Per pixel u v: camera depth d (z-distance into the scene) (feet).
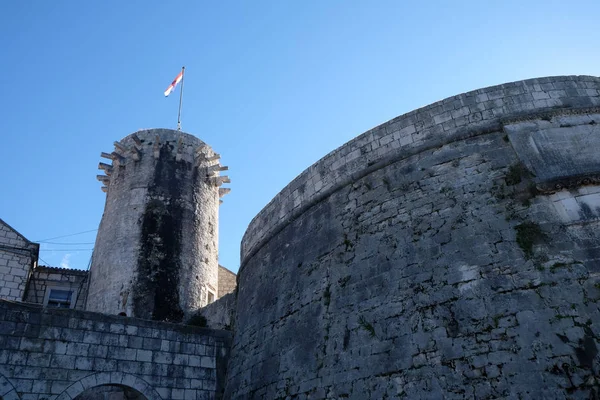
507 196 33.65
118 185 77.20
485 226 32.91
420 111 40.78
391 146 40.91
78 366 41.93
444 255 33.06
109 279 67.97
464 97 39.60
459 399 27.78
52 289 71.77
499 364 27.68
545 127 36.14
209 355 48.73
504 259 31.04
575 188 32.60
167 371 45.73
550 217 31.76
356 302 35.70
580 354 26.43
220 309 61.82
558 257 30.01
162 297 66.59
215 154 86.28
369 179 41.01
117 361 43.78
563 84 38.52
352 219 40.14
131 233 70.95
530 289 29.37
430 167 37.76
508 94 38.63
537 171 33.78
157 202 74.18
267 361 41.57
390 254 35.68
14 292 64.85
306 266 42.29
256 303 47.83
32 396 39.09
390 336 32.35
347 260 38.37
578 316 27.63
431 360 29.78
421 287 32.76
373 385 31.45
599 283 28.43
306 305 39.99
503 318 29.01
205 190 80.89
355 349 33.76
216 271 76.95
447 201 35.35
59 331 42.47
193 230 74.84
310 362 36.63
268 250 50.01
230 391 45.65
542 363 26.81
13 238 68.28
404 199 37.50
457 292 31.19
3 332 40.14
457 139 37.91
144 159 78.59
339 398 32.86
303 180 47.88
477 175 35.53
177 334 48.01
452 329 30.09
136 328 46.16
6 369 39.04
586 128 35.73
